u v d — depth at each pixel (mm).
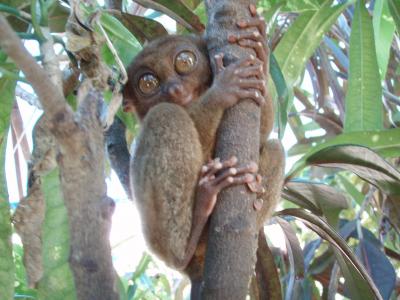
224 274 331
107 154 466
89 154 274
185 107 442
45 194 311
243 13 385
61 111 263
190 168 400
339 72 625
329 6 511
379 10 524
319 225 451
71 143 269
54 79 315
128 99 463
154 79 453
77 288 267
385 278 468
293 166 456
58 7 432
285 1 502
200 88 453
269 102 433
